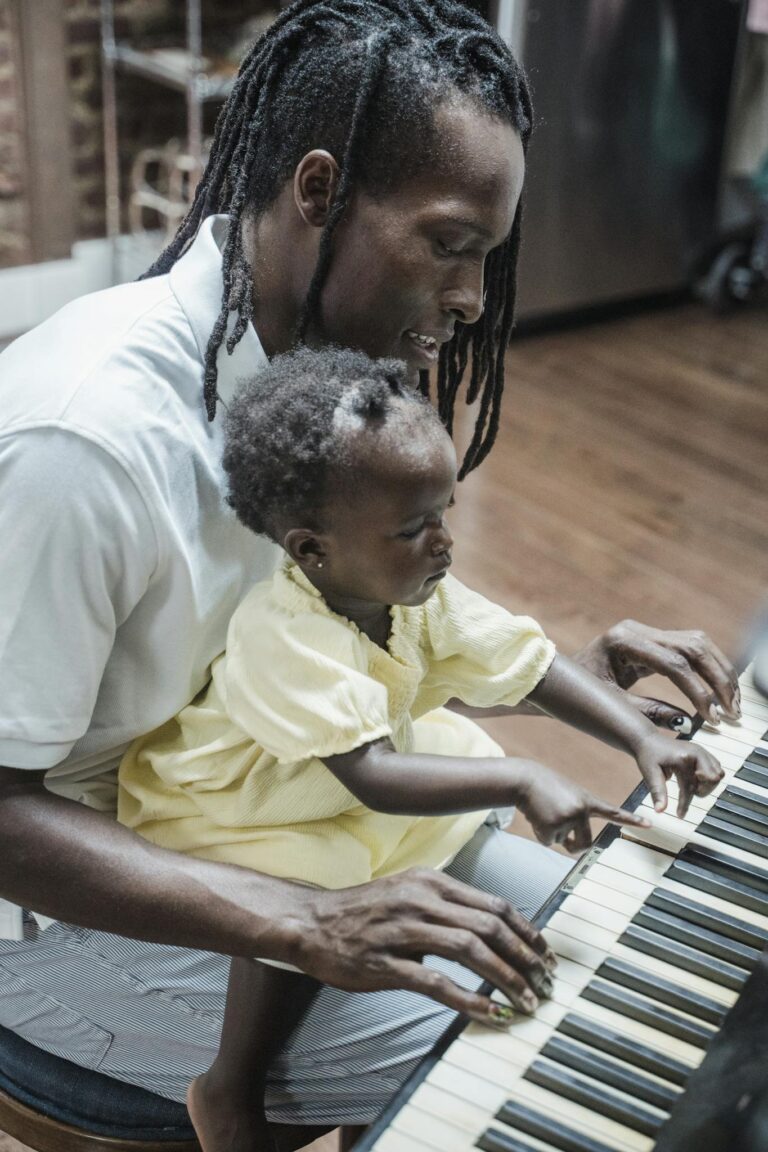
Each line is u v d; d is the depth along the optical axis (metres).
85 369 1.10
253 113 1.19
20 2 3.76
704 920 1.04
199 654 1.18
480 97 1.11
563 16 3.84
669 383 3.96
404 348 1.21
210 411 1.15
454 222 1.11
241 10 4.14
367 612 1.13
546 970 0.97
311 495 1.03
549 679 1.21
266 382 1.07
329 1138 1.76
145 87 4.11
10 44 3.83
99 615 1.10
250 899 1.04
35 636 1.07
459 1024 0.95
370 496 1.01
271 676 1.08
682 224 4.40
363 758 1.04
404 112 1.09
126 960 1.28
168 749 1.21
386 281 1.14
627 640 1.31
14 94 3.90
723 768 1.21
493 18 3.81
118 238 4.22
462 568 2.97
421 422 1.03
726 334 4.32
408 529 1.03
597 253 4.27
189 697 1.20
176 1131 1.28
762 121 4.56
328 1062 1.24
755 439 3.64
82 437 1.07
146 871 1.06
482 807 1.01
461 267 1.14
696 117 4.24
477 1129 0.88
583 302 4.32
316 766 1.11
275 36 1.17
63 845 1.08
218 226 1.23
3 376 1.14
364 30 1.11
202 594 1.15
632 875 1.08
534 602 2.86
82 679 1.10
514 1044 0.94
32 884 1.08
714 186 4.40
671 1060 0.93
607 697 1.19
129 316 1.15
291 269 1.19
